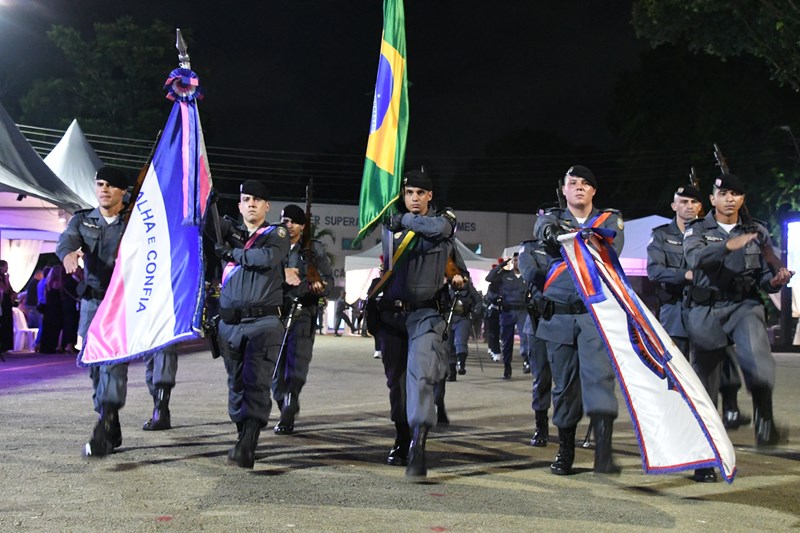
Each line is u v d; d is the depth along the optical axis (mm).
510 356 15281
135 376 14094
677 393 5777
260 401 6648
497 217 52469
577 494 5891
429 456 7301
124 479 6090
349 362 18875
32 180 17719
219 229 6824
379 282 6699
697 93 41594
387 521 5047
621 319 6043
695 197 7836
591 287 6145
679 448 5734
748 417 8102
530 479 6371
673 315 7980
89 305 6930
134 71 46094
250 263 6590
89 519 4965
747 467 6961
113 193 6934
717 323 7391
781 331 25406
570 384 6543
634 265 25188
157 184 6742
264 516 5109
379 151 6984
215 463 6754
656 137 44188
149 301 6633
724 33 21844
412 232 6582
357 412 10078
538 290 6840
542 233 6414
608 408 6387
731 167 39281
